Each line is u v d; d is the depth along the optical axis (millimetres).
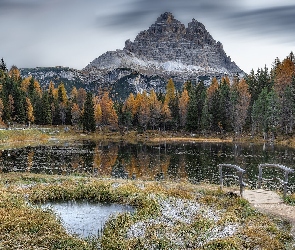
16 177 36812
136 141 110812
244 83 128750
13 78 165625
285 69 118500
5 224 19547
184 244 17406
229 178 42531
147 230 19188
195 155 68250
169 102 145875
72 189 29594
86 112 133875
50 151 75312
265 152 72375
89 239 18688
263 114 107375
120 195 28281
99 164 55406
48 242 17641
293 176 43969
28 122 140000
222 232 19094
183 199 26734
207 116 121000
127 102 156875
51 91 183250
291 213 22828
